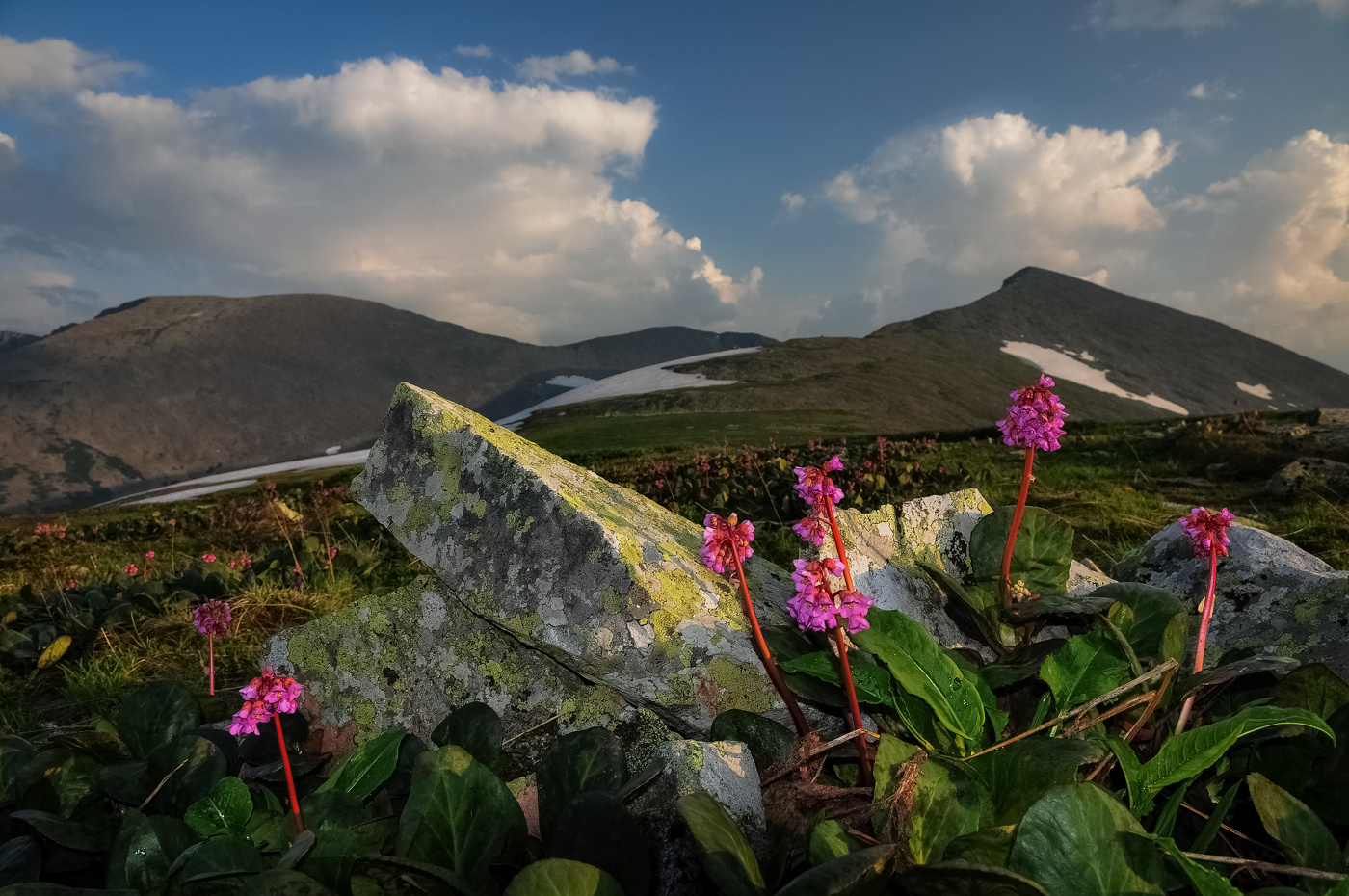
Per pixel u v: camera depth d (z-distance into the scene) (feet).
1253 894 4.43
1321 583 9.20
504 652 8.86
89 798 7.89
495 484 8.45
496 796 5.78
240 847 5.49
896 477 34.32
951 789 5.36
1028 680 7.79
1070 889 4.42
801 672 7.00
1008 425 7.44
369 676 9.50
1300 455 38.24
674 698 7.40
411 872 4.87
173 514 55.42
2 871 6.02
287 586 24.20
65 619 21.34
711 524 6.66
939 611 9.43
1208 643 9.50
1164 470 41.73
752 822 5.79
